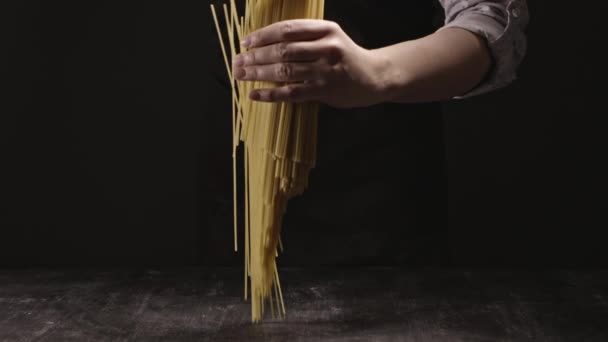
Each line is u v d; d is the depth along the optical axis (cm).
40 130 235
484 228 235
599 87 228
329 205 148
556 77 229
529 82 230
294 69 80
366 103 87
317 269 141
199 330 105
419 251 147
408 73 89
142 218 238
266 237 101
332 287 128
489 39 99
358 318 110
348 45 82
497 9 103
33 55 232
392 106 146
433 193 147
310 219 149
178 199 237
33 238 236
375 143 146
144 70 234
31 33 232
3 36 231
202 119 234
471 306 117
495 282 131
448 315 112
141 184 237
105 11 232
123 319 110
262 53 81
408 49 92
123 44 233
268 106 91
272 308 110
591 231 232
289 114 89
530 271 139
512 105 231
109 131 235
